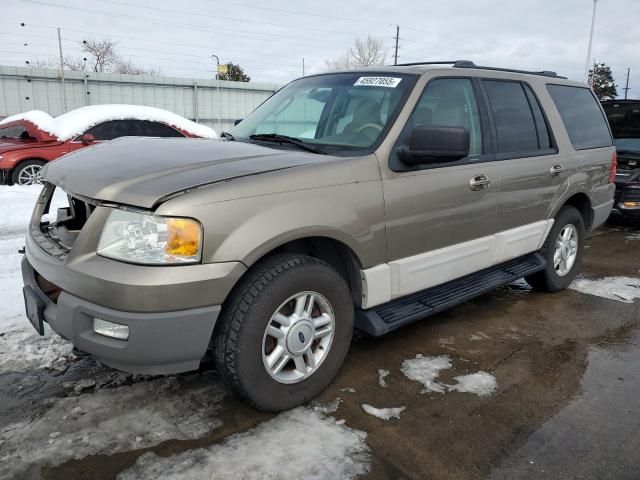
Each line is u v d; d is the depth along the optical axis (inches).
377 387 118.9
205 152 112.7
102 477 86.7
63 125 364.8
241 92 994.7
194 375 119.6
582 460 95.9
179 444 95.6
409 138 123.4
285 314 105.0
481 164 142.3
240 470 89.3
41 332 103.7
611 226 329.7
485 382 123.1
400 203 119.4
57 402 107.2
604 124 208.7
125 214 90.5
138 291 86.3
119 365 92.4
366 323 119.6
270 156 110.7
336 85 144.7
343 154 117.8
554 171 168.7
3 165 339.9
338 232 107.3
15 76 800.9
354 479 88.4
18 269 183.6
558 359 137.0
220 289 91.6
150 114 386.3
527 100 167.3
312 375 109.9
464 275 142.3
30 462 89.7
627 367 134.0
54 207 274.2
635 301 185.0
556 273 185.9
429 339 146.3
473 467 92.9
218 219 91.0
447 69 142.2
